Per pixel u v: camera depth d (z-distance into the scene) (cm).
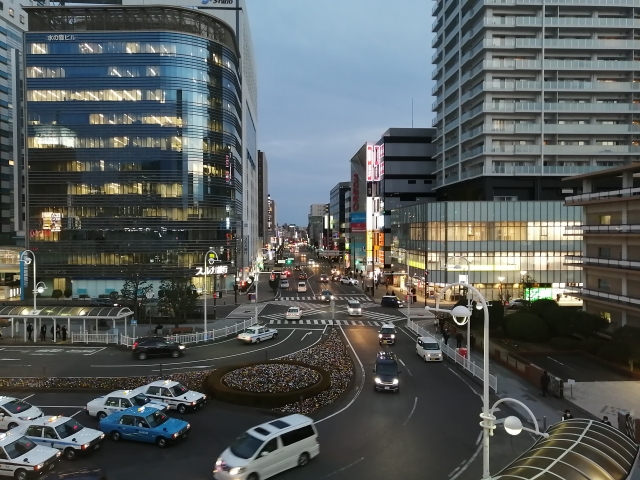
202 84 7350
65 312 4184
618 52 6944
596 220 4453
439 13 9081
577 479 1227
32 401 2612
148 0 8212
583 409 2484
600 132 6831
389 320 5409
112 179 7131
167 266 7156
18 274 7344
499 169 6956
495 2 6788
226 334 4447
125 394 2384
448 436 2125
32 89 7088
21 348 3991
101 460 1886
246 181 9881
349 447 2003
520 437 2119
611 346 3350
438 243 6800
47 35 7069
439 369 3288
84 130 7106
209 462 1862
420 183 10006
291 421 1889
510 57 7031
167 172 7162
